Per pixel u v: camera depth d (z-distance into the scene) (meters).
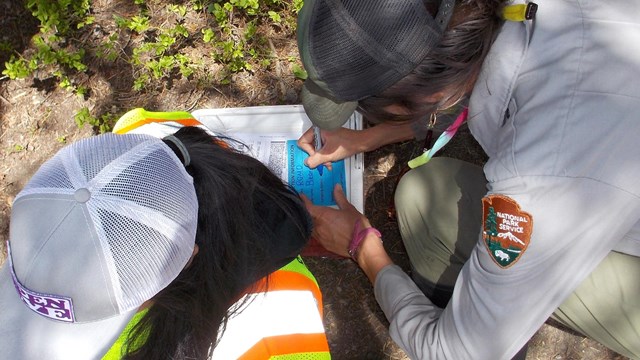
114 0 2.12
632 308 1.29
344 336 1.94
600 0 1.01
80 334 0.93
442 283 1.66
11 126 2.04
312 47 0.95
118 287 0.85
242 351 1.09
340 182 1.80
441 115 1.48
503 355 1.21
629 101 0.95
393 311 1.53
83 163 0.89
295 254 1.12
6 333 0.95
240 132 1.82
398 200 1.70
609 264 1.27
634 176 0.96
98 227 0.84
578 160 0.95
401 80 0.96
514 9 0.97
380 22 0.90
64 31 2.05
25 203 0.89
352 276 1.96
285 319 1.16
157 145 0.93
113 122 1.99
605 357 1.92
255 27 2.06
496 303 1.12
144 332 0.94
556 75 0.98
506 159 1.01
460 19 0.93
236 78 2.06
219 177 0.98
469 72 0.99
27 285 0.87
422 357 1.38
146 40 2.08
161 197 0.88
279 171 1.76
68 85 2.01
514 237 1.03
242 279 0.98
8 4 2.11
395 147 2.02
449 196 1.60
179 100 2.05
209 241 0.95
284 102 2.04
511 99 1.05
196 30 2.09
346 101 1.04
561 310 1.43
